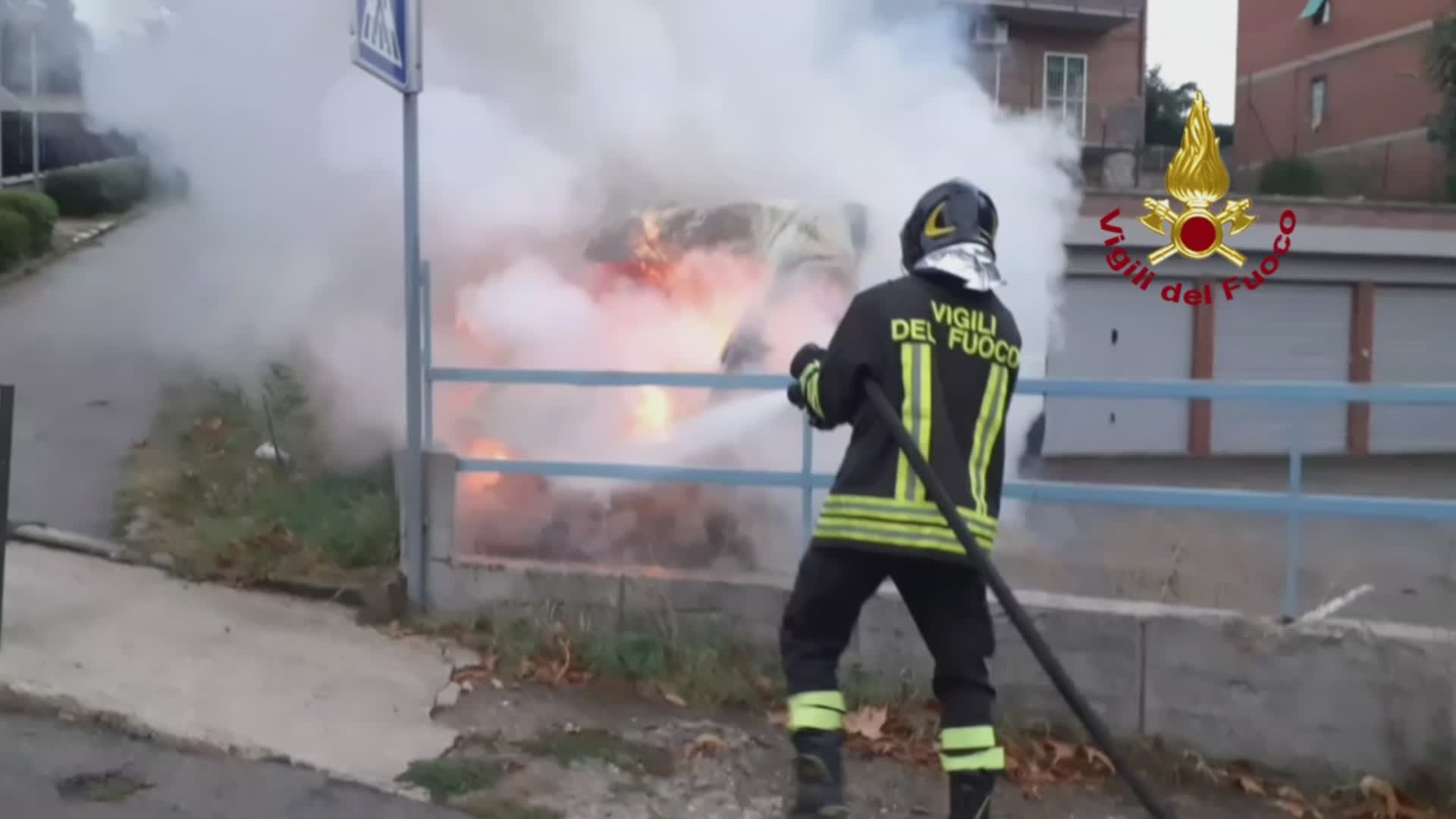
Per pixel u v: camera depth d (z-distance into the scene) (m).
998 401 3.59
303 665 4.81
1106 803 4.41
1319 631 4.57
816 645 3.64
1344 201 14.77
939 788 4.38
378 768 4.11
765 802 4.12
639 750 4.43
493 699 4.76
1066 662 4.77
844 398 3.50
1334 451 15.12
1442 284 15.24
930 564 3.48
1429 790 4.47
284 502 6.42
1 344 11.51
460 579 5.35
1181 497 4.69
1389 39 22.64
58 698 4.18
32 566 5.57
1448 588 6.64
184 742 4.07
